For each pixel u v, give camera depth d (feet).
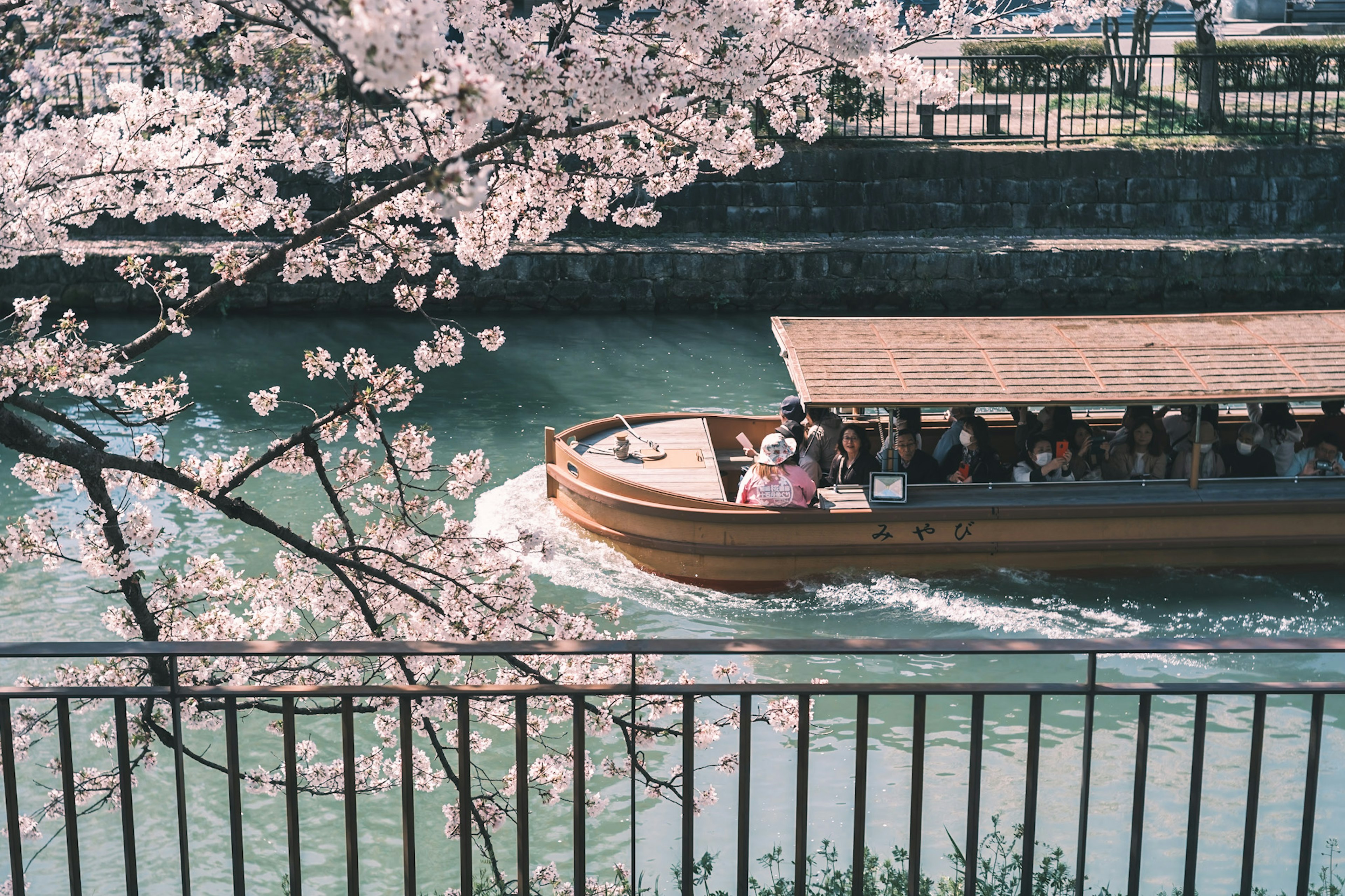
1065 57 84.53
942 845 23.82
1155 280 72.84
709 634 34.06
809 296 73.00
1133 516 36.06
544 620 20.52
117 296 69.62
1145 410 37.24
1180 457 37.60
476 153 15.29
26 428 16.93
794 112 18.03
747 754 13.08
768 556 36.29
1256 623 34.35
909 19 17.35
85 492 42.96
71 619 33.47
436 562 20.95
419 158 14.96
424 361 19.99
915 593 36.14
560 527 40.11
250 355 62.34
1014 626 34.32
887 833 24.38
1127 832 24.17
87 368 16.47
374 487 21.29
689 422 44.47
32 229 16.65
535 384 57.98
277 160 19.25
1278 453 38.01
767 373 60.23
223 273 18.84
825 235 77.10
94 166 17.70
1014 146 78.84
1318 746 13.00
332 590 21.07
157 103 18.35
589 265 72.18
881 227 77.82
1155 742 27.86
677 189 19.71
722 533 36.29
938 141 79.87
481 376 59.31
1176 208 78.23
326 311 71.31
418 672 20.04
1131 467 37.29
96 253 69.21
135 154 17.62
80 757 26.94
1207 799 25.29
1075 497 36.42
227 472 18.69
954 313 73.15
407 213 19.63
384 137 18.94
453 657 18.66
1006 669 32.09
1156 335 37.45
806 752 13.17
